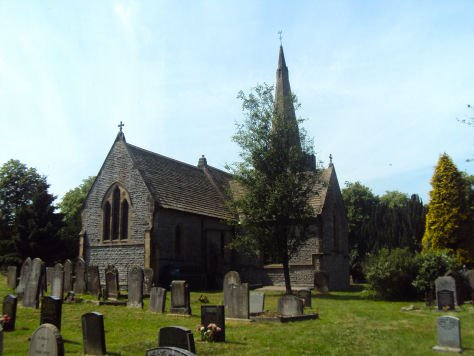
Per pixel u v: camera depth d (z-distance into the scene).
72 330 13.76
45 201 38.62
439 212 34.53
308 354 10.81
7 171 51.53
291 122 26.97
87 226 31.92
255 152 26.20
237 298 16.20
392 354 10.96
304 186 27.02
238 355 10.59
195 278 29.56
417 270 24.89
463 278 23.70
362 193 59.50
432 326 15.40
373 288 25.52
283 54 46.12
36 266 18.14
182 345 9.34
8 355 10.40
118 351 10.77
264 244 26.12
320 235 32.38
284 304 17.17
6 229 42.78
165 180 32.88
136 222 29.56
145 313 17.27
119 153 31.56
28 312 16.77
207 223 34.38
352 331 14.10
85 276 24.58
